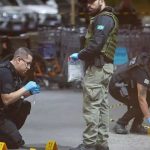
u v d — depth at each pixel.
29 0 56.69
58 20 47.22
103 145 16.55
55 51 32.19
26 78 18.38
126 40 31.23
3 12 50.03
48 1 58.19
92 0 15.84
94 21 15.74
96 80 15.91
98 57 15.80
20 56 17.08
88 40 15.93
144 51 31.30
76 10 36.59
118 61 30.53
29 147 17.88
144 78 19.06
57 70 31.91
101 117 16.44
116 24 15.88
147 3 46.66
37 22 48.12
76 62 16.56
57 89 31.59
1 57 31.58
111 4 37.84
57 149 17.03
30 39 32.88
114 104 25.44
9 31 46.28
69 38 31.77
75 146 18.09
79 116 23.67
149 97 19.84
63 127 21.38
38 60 31.64
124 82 19.64
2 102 17.23
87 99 16.05
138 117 19.83
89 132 16.16
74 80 16.64
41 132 20.45
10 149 17.55
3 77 16.88
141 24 35.81
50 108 25.66
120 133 19.69
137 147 17.84
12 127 17.52
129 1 35.16
